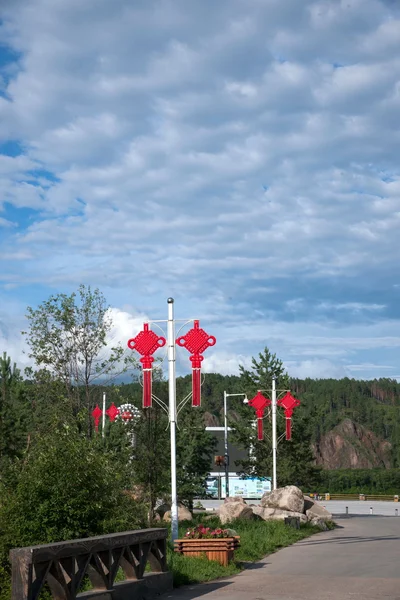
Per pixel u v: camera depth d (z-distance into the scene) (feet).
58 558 34.86
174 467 67.62
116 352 87.92
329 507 227.40
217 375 588.50
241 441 162.30
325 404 168.86
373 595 43.29
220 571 54.03
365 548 76.13
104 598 38.86
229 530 60.95
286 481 157.17
